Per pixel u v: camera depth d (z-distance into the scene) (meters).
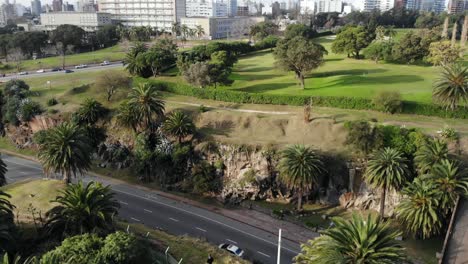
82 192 51.62
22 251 47.56
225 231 65.44
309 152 67.69
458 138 70.44
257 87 108.50
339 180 71.50
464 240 50.41
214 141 81.00
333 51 150.38
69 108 98.94
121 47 199.38
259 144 77.31
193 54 129.75
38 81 129.62
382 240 38.66
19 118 100.00
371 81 107.44
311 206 72.44
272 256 58.78
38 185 69.88
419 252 58.06
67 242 41.88
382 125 74.00
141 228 60.44
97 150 92.25
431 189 56.78
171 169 81.06
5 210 51.03
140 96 85.25
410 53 129.50
